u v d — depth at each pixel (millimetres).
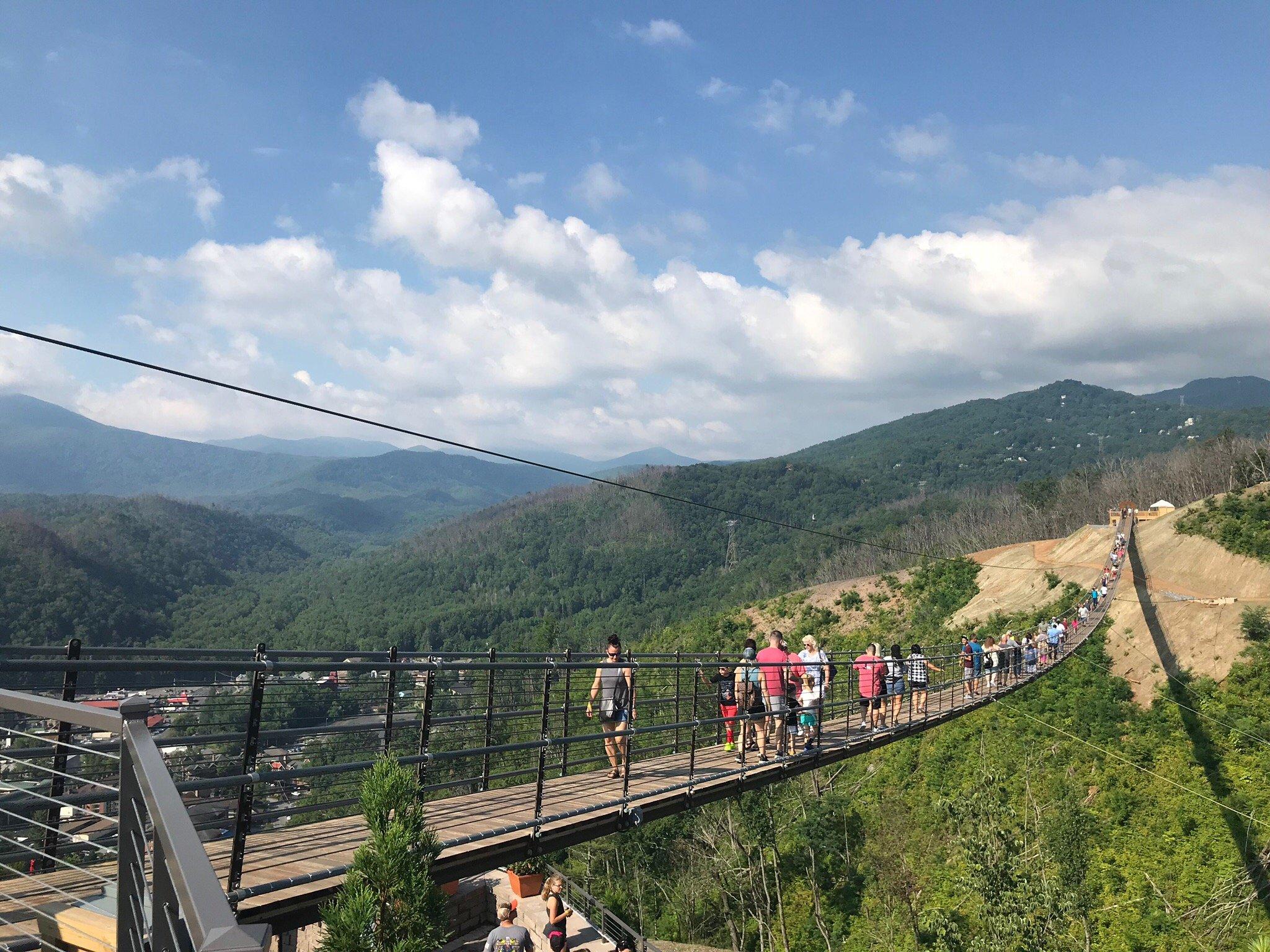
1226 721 37719
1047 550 76625
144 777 2465
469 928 16281
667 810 10602
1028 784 36062
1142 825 33062
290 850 6836
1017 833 29688
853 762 44781
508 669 8141
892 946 31328
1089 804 35031
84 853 6383
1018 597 69812
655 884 38406
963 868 32812
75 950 4508
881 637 75250
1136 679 44750
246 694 7383
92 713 3158
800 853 37781
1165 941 27906
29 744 6457
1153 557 61188
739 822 37719
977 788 29531
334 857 6629
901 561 114375
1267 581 50875
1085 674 45750
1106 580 54906
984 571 78875
